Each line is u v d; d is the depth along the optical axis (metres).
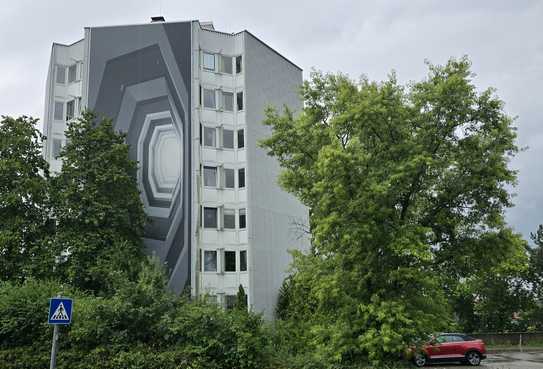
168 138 38.47
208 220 38.00
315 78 19.83
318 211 16.75
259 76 42.38
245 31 41.53
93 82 40.03
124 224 32.44
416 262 16.44
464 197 16.78
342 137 17.41
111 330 16.50
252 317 16.70
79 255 29.45
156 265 20.05
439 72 17.20
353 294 16.34
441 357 27.58
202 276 36.78
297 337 17.45
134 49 40.06
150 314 16.72
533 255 43.72
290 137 20.17
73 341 16.44
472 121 16.81
